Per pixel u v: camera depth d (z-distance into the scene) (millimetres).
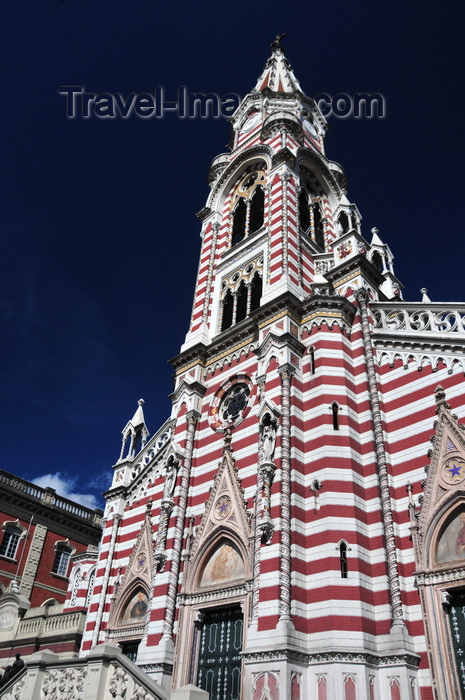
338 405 27031
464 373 25312
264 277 35031
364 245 35281
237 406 31547
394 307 30047
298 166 41781
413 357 27641
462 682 19906
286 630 20922
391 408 27141
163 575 27891
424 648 20938
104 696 18672
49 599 51469
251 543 25250
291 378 28062
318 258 36750
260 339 31297
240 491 27469
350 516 23781
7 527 50812
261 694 20375
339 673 20031
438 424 24641
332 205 43250
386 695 20203
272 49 56844
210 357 35094
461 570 21234
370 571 23156
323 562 22797
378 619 22016
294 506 24328
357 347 29484
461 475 22844
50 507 54156
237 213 43750
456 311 27719
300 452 26156
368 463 25797
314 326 30000
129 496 36500
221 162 47375
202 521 28297
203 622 26406
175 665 25141
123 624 30531
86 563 47844
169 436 35812
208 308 37875
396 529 23969
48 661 21281
